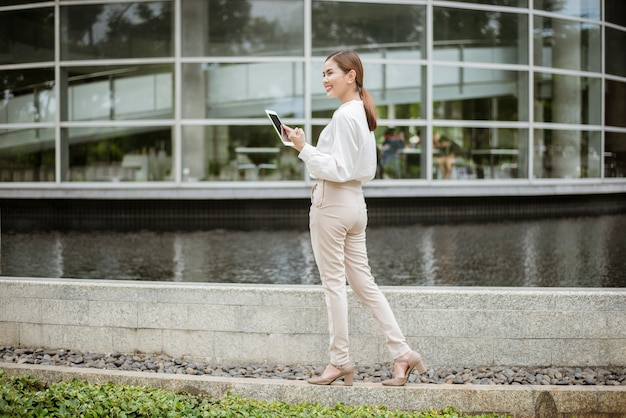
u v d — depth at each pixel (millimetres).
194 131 16250
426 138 16656
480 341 5156
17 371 5027
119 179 16375
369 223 14836
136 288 5449
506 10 17156
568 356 5156
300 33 16250
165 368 5219
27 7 16703
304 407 4305
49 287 5605
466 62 16906
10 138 16875
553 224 14641
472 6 16906
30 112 16766
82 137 16531
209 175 16234
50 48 16625
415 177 16641
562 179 17984
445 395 4590
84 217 16406
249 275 8789
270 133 16266
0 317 5707
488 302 5145
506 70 17219
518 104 17344
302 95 16297
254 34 16234
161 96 16312
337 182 4543
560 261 9914
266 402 4418
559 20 17859
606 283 8281
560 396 4555
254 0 16203
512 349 5156
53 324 5609
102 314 5516
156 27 16281
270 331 5258
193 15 16219
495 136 17141
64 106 16594
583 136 18375
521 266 9508
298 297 5227
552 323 5141
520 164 17375
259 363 5285
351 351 5199
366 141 4531
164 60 16250
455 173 16844
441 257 10258
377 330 5184
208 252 10727
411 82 16625
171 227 14328
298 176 16219
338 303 4625
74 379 4492
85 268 9289
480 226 14250
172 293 5395
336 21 16312
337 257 4617
